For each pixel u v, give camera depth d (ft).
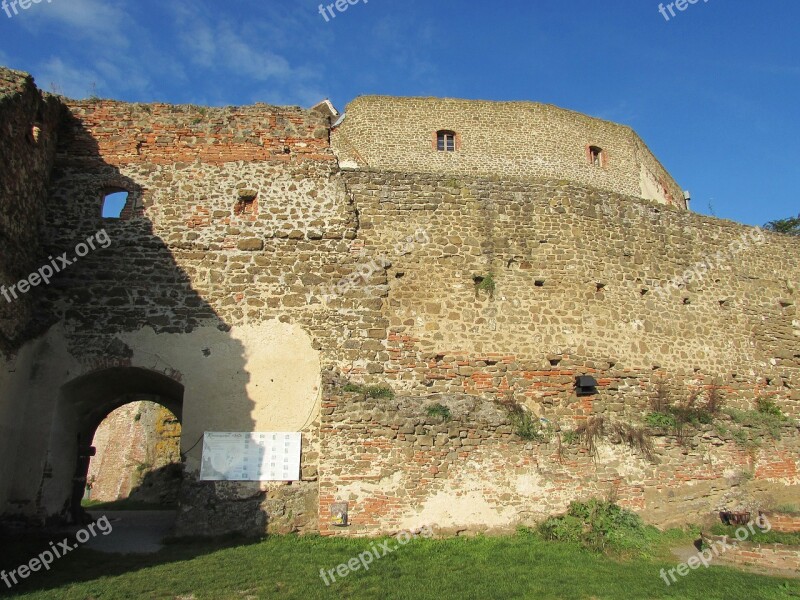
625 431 39.01
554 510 36.09
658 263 47.14
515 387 39.96
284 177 40.78
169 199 39.47
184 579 25.68
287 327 37.99
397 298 39.93
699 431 41.52
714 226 51.08
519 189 44.09
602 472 37.60
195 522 33.76
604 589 26.25
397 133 76.48
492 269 41.88
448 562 29.60
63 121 40.04
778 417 47.24
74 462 37.88
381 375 38.29
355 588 25.23
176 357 36.60
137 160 40.04
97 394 38.81
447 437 35.99
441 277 40.91
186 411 35.73
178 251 38.58
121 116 40.78
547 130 79.82
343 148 74.84
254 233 39.47
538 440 37.19
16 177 33.88
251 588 24.81
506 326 41.01
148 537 34.65
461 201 42.80
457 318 40.40
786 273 53.88
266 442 35.58
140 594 23.79
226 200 39.88
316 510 34.55
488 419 36.99
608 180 82.07
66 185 38.83
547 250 43.19
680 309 47.06
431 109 78.13
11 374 33.55
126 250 38.22
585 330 42.47
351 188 41.45
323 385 36.60
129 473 74.28
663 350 45.21
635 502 37.65
